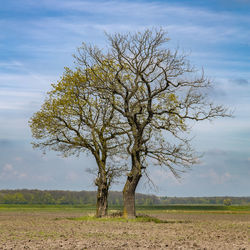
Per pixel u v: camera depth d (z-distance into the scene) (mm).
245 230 33625
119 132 44656
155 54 40719
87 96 44406
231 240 25859
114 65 43312
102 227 35062
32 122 44469
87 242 24156
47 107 44406
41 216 58156
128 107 42125
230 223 43406
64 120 44688
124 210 42781
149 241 24859
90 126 44938
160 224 39344
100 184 45562
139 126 41469
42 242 23969
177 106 41062
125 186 42688
